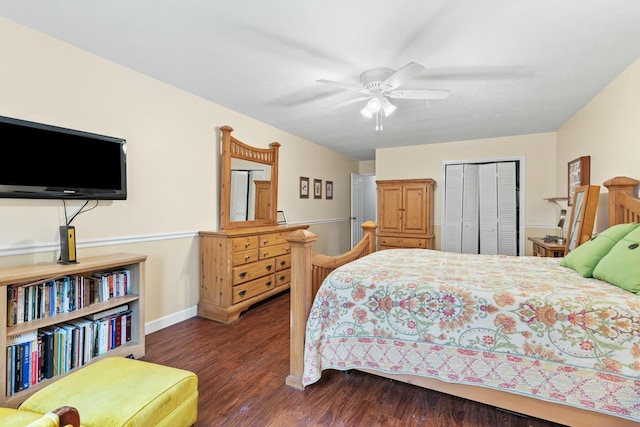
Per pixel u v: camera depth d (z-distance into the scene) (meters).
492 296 1.65
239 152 3.76
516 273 2.08
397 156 5.88
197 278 3.41
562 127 4.40
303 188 5.33
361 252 2.92
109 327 2.35
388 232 5.47
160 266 3.03
